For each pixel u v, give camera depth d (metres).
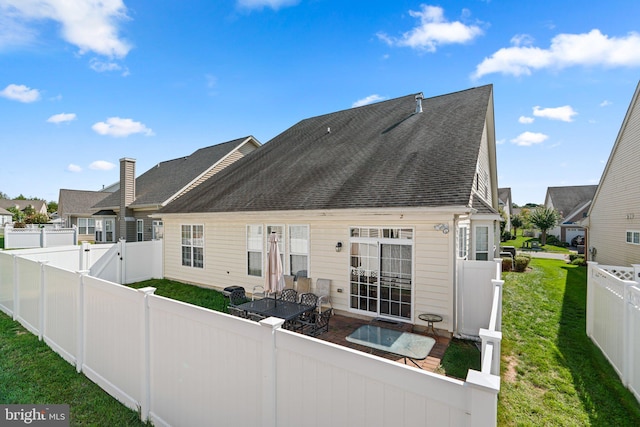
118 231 22.64
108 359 4.79
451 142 8.98
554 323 7.84
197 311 3.51
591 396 4.73
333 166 10.75
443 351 6.47
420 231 7.53
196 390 3.56
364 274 8.40
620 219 14.91
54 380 5.11
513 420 4.16
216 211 11.30
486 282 7.05
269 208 9.77
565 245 35.50
